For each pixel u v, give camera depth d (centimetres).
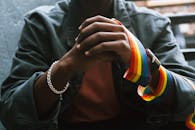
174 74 78
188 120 78
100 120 83
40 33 87
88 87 82
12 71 83
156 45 89
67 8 92
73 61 67
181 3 215
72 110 82
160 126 81
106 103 82
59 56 83
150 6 212
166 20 94
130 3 96
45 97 71
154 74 73
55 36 85
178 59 87
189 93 76
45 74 71
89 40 65
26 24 90
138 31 89
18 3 137
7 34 130
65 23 89
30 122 71
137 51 67
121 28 68
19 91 73
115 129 82
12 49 131
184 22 172
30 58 83
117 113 83
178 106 75
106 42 65
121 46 65
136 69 66
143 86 71
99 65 82
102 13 90
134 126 81
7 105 74
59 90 70
